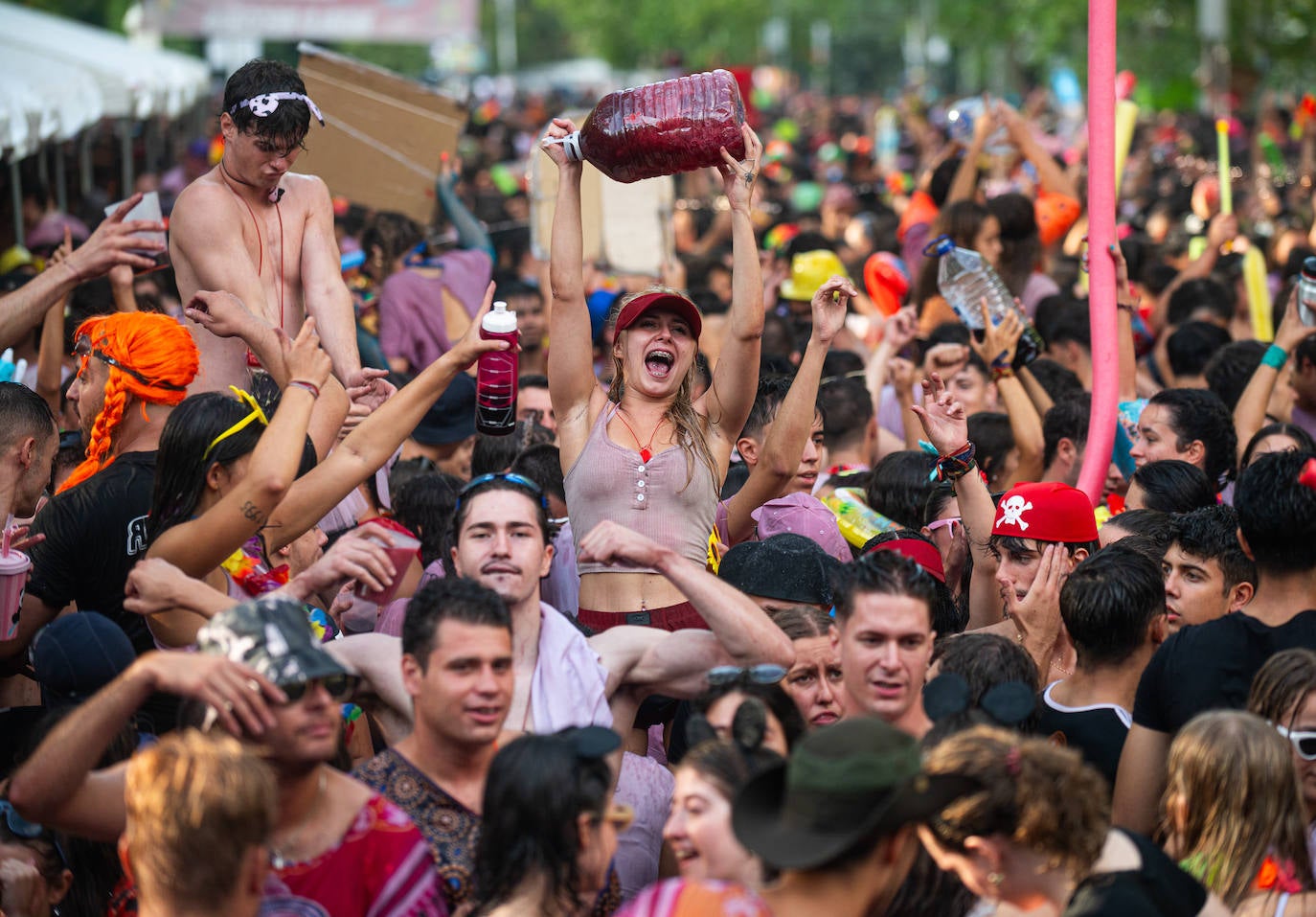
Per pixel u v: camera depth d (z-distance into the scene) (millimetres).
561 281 7641
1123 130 16609
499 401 7141
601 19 103562
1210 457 9531
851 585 6340
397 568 6406
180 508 6621
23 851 5941
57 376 9898
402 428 7031
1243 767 5398
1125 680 6902
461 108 14414
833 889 4527
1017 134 17172
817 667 6750
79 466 8031
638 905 4535
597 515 7516
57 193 20312
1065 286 17438
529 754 5027
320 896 5219
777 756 5289
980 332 11273
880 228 18828
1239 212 21703
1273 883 5438
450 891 5504
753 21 94688
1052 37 47750
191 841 4539
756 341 7629
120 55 24844
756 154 7531
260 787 4621
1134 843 5160
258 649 5051
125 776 5402
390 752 5773
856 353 13570
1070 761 4871
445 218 17141
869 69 105125
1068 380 11984
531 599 6430
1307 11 34469
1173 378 13289
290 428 6395
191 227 8172
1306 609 6688
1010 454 10359
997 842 4844
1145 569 6863
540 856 4977
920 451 9336
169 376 7203
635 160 7496
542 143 7668
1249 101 37094
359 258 13594
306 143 14000
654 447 7539
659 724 7867
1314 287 10602
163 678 4992
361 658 6297
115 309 10438
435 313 13633
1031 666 6648
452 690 5496
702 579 6270
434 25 42969
